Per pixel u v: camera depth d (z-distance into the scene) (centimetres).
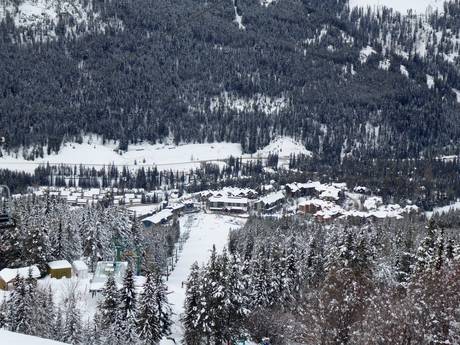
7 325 6488
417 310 4675
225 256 6838
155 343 6625
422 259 7069
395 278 8438
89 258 11362
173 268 13150
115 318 6781
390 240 10881
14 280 7400
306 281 8750
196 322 6303
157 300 6706
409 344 4522
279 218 18100
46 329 6494
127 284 6919
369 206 19712
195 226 18088
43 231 9731
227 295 6431
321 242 10900
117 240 11156
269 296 7862
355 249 7044
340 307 5447
